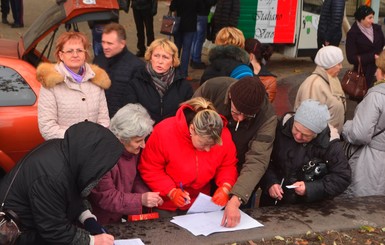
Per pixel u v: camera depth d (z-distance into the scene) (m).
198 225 3.93
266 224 4.04
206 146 3.75
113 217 4.09
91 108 4.66
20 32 13.37
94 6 5.88
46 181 2.90
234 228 3.93
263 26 11.37
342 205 4.45
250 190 4.02
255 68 5.84
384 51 4.78
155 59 4.80
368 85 8.71
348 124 4.86
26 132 5.48
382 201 4.57
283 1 11.36
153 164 4.03
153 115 4.86
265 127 4.18
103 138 2.96
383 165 4.77
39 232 3.04
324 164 4.18
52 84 4.48
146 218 4.10
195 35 10.98
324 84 5.39
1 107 5.45
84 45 4.57
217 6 10.34
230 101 4.13
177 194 3.98
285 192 4.37
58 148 2.99
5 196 3.00
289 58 13.04
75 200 3.06
